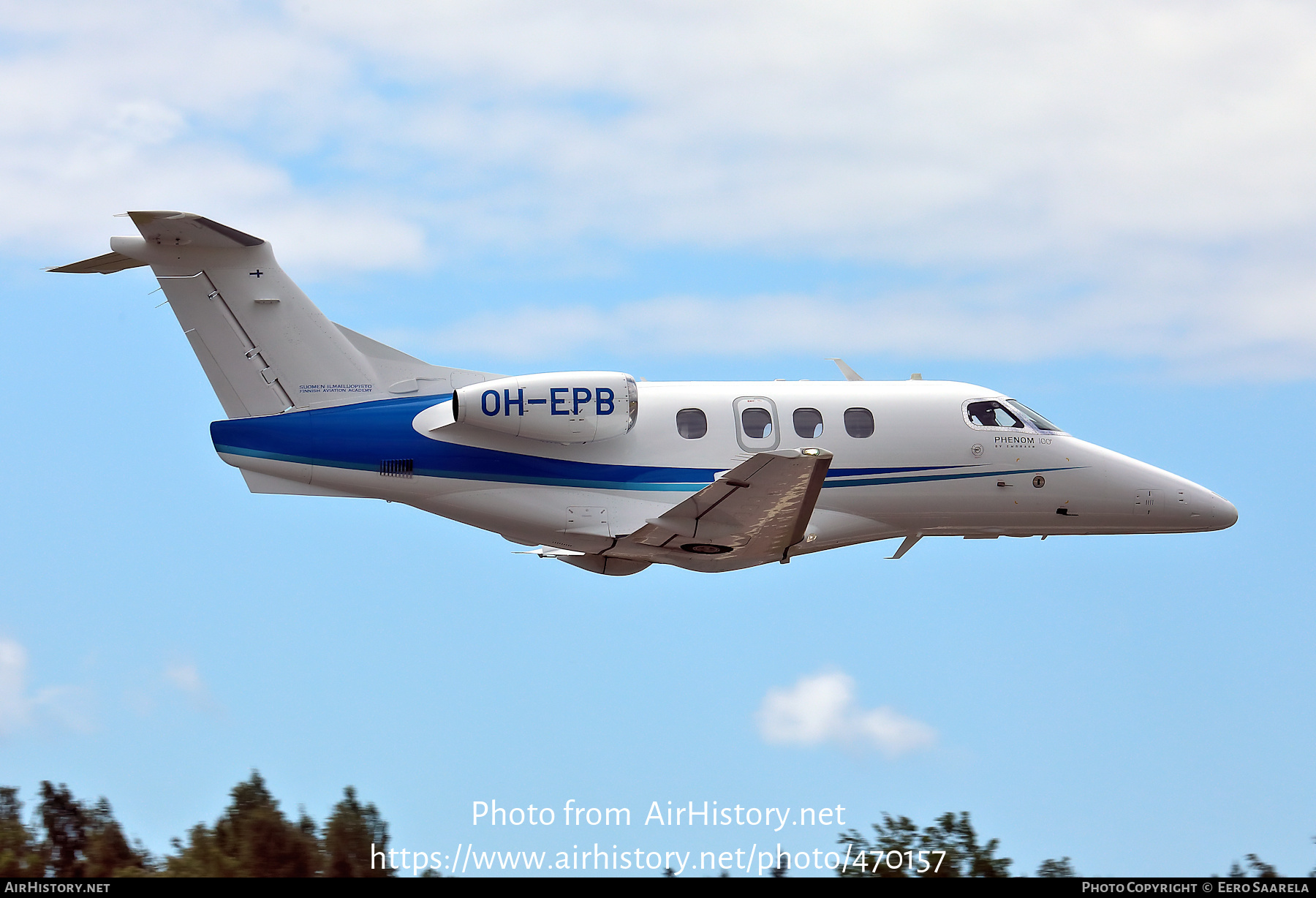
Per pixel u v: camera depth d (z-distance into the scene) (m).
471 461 52.62
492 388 51.25
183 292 52.06
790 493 48.53
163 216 50.38
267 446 52.16
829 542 55.62
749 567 55.44
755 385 55.62
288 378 52.78
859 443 55.16
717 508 49.72
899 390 56.78
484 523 53.53
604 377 52.19
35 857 35.91
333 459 52.34
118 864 36.34
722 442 53.84
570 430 51.72
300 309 53.03
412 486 52.72
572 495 52.91
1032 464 57.03
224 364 52.47
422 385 53.97
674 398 54.16
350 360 53.44
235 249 52.38
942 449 56.03
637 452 53.22
